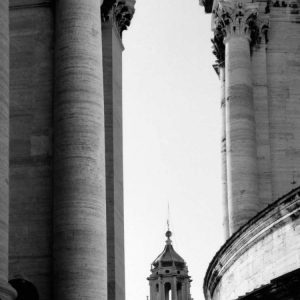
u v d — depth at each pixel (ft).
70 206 106.93
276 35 172.55
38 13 117.19
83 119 109.60
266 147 166.61
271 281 116.88
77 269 105.09
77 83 110.83
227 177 166.61
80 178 107.65
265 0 173.17
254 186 163.22
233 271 137.39
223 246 139.64
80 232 106.01
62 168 108.68
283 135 167.53
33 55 116.26
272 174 165.37
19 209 111.24
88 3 114.11
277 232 126.31
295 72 171.01
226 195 171.53
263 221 127.95
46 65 115.65
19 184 112.06
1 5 93.97
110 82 130.82
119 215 127.75
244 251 133.69
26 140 113.50
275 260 126.31
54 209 108.58
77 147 108.68
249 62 170.19
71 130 109.40
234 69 168.96
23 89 115.24
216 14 173.78
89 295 104.58
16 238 110.22
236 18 171.01
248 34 171.12
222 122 175.63
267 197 164.04
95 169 108.47
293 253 123.34
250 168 163.84
